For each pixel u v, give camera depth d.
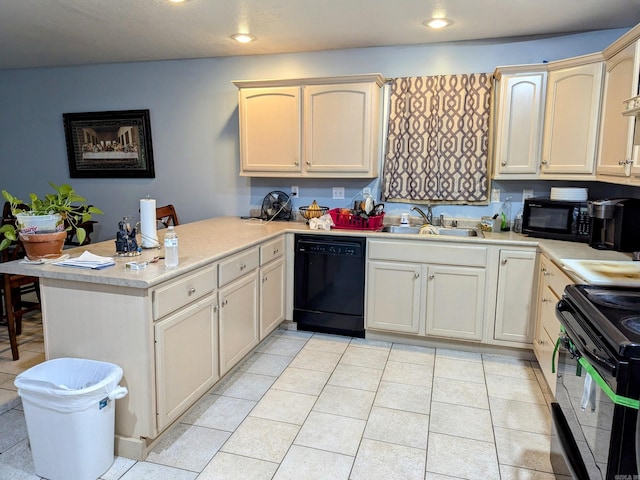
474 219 3.64
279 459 2.06
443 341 3.33
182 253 2.46
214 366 2.51
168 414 2.11
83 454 1.84
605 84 2.78
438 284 3.21
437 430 2.29
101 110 4.49
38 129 4.72
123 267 2.09
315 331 3.64
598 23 3.07
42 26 3.19
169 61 4.21
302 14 2.92
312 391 2.68
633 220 2.56
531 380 2.83
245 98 3.72
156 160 4.41
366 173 3.55
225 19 3.02
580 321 1.58
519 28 3.19
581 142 2.95
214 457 2.07
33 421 1.86
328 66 3.82
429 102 3.56
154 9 2.84
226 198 4.27
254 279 2.98
